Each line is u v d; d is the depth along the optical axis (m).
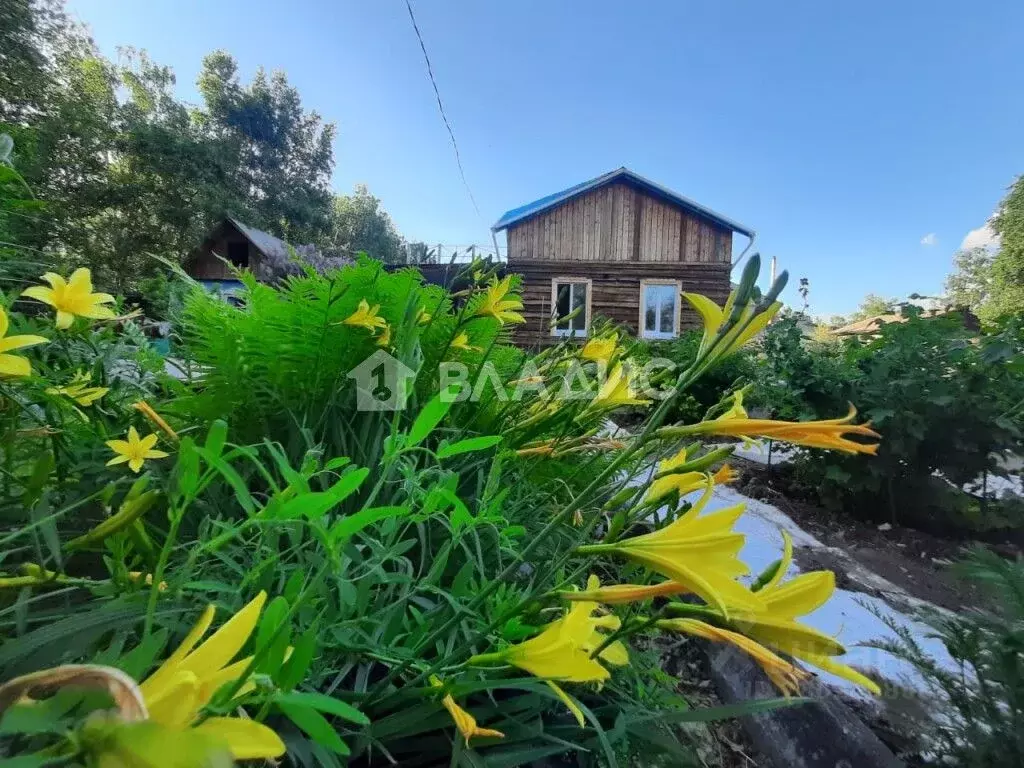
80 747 0.19
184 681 0.27
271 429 0.94
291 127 21.97
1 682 0.38
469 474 0.99
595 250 9.91
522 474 1.03
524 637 0.55
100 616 0.40
